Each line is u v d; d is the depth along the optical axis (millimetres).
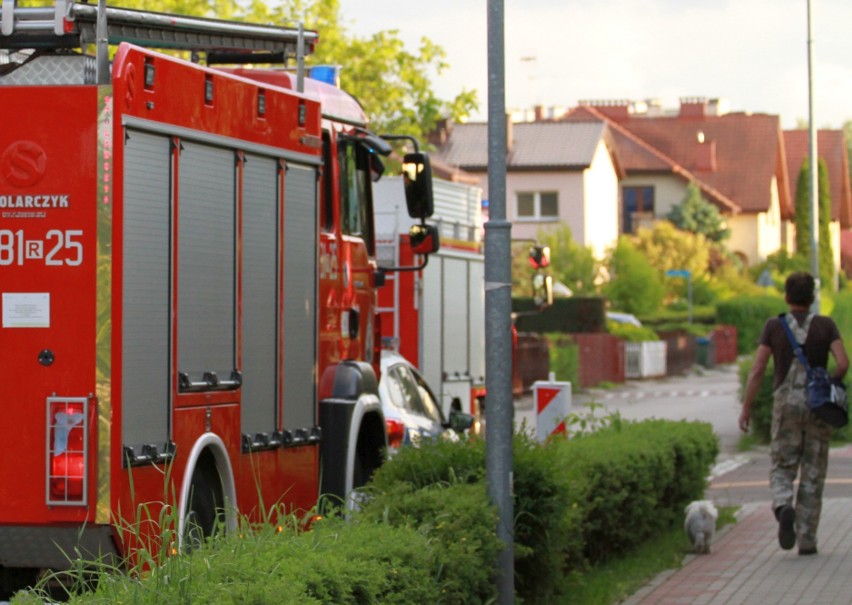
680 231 87312
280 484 11234
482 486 9828
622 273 72188
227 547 7109
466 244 26453
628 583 12281
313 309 11875
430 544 8266
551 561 10633
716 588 12203
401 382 16312
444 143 85250
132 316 9289
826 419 13281
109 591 6461
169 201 9711
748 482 21750
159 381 9539
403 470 10359
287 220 11383
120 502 9070
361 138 13219
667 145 107125
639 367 60094
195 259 9992
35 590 6805
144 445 9344
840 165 128500
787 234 115750
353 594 7020
